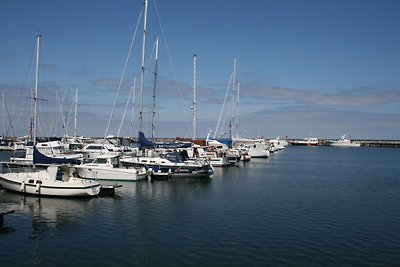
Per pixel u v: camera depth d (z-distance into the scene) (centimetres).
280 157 10575
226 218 2486
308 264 1684
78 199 2938
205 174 4428
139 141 4428
